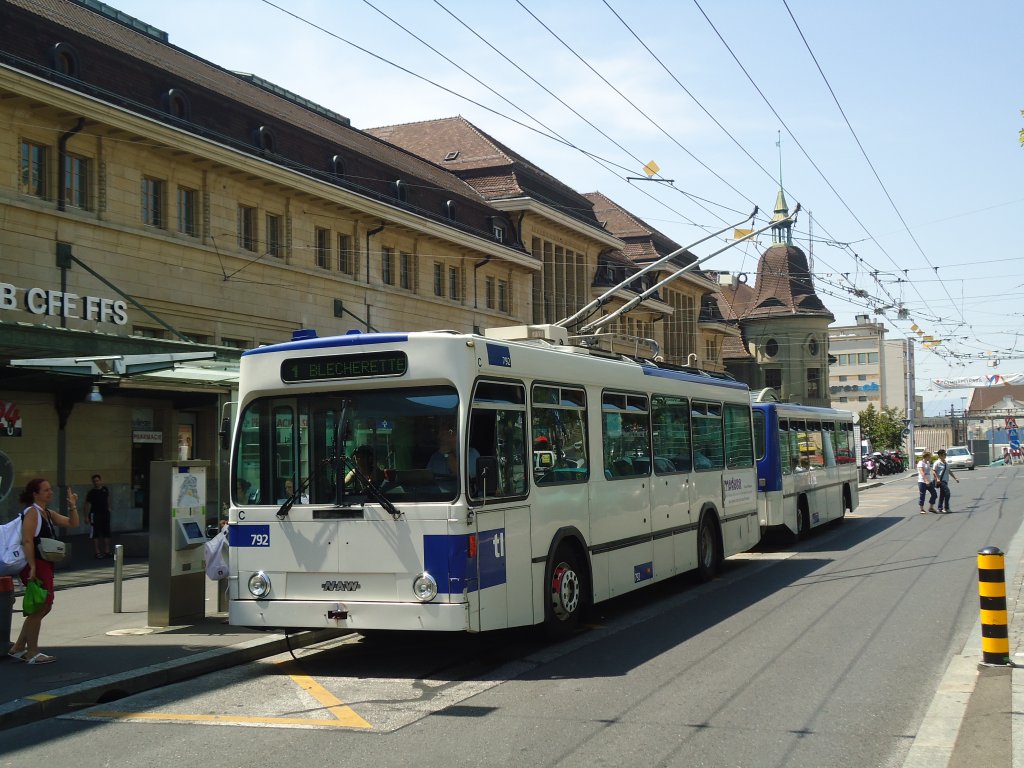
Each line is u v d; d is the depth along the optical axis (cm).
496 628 959
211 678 965
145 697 887
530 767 644
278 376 995
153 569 1185
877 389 12606
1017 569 1614
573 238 5047
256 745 713
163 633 1139
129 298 2434
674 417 1495
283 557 973
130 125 2450
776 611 1275
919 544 2139
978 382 9625
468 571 921
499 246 4106
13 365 1648
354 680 936
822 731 717
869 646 1030
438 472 934
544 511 1069
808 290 7856
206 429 2934
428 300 3741
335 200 3155
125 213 2527
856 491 2955
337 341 978
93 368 1744
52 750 717
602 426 1240
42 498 988
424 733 733
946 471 3125
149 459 2783
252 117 2947
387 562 934
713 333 7019
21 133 2280
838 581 1562
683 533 1488
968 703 783
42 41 2328
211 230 2772
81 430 2570
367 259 3425
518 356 1045
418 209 3647
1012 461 10138
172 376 1919
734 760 652
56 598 1459
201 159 2689
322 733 742
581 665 973
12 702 816
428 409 947
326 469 970
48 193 2342
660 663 971
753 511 1834
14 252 2239
